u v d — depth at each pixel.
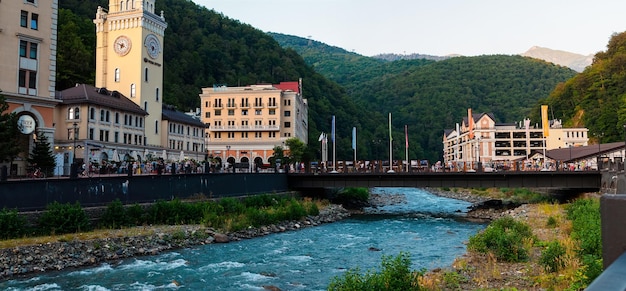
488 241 28.23
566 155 92.81
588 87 154.00
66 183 36.59
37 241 30.19
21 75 50.44
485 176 66.12
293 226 49.41
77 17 117.75
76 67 99.94
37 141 49.84
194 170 55.03
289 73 198.25
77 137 65.94
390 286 17.31
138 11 84.06
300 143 108.81
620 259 2.86
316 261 31.39
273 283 25.30
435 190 117.00
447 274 23.12
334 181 70.69
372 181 69.81
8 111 48.38
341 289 17.00
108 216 38.06
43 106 52.34
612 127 126.00
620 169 52.59
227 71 181.75
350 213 67.06
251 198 54.28
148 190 44.25
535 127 156.25
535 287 20.38
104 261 30.16
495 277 22.41
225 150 123.56
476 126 145.50
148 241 34.81
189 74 169.38
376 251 35.22
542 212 50.84
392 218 61.62
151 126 85.56
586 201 48.88
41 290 23.16
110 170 48.94
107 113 70.94
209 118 127.06
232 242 39.06
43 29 52.91
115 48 85.69
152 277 26.30
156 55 88.31
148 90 85.50
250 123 124.62
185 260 31.16
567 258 22.86
